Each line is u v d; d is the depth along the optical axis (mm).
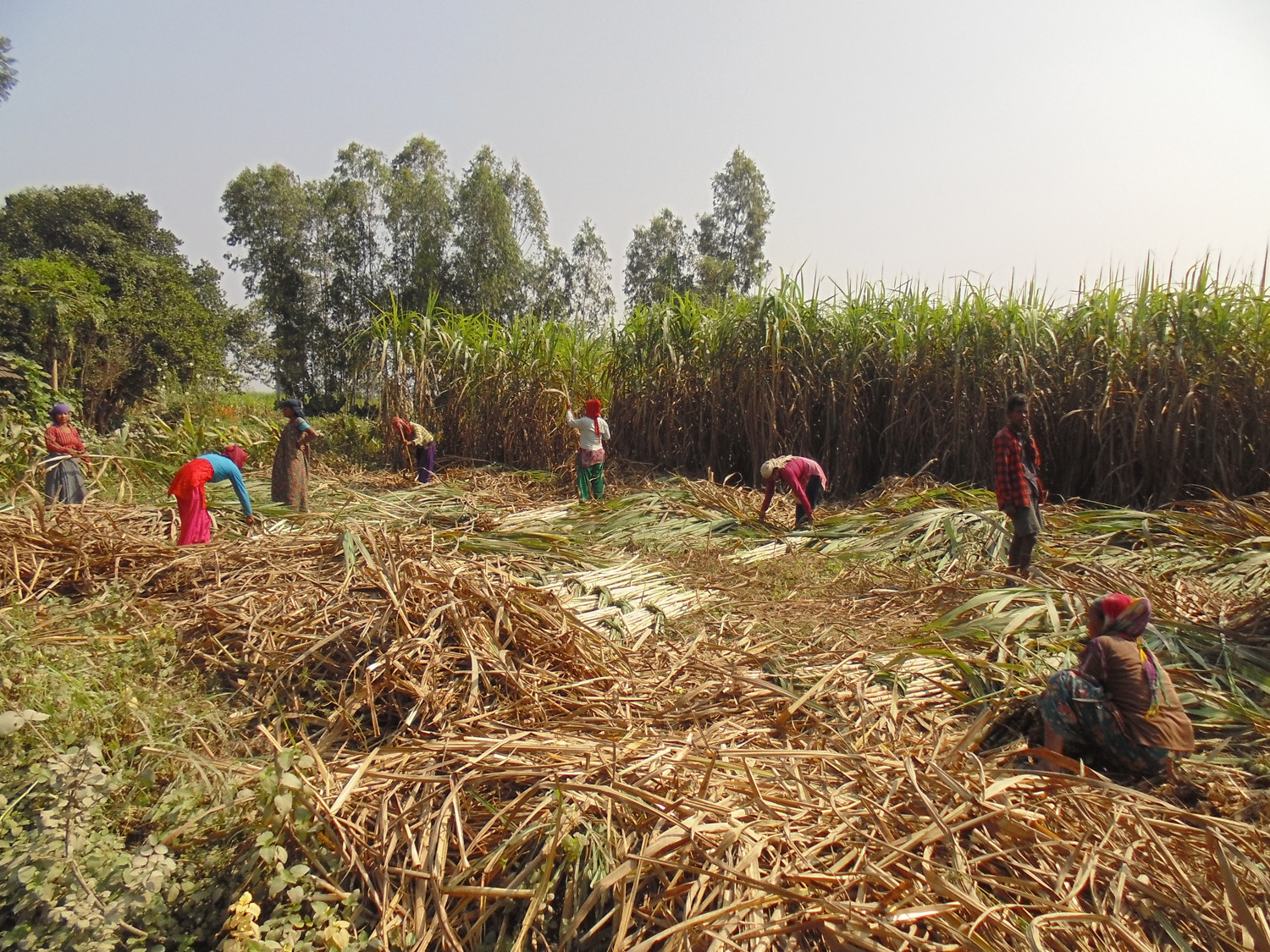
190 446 12664
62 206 24312
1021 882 2541
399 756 3479
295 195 30453
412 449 13062
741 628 5410
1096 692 3562
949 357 10883
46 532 5855
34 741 3268
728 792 3047
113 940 2357
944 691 4367
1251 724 3936
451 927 2574
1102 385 9938
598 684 4301
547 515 9492
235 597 5137
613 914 2449
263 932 2424
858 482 11578
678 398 12852
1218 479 9289
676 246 33812
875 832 2793
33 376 12281
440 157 31359
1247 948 2307
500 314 29891
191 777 3268
